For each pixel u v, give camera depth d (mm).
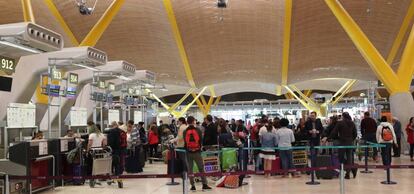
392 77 19391
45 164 10969
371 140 15781
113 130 12797
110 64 16906
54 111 16562
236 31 30859
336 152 13234
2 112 12859
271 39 31375
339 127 12172
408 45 19344
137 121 22594
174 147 12031
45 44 9945
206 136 12516
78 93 17219
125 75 17750
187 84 42625
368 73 37469
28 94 13492
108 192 10523
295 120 44750
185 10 28828
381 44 30547
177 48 33438
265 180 11953
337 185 10844
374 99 27031
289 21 28000
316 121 15438
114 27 30750
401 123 19156
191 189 10484
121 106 20953
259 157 13305
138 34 31656
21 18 30562
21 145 10094
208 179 12328
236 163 12227
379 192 9719
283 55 33031
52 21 30344
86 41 23266
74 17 29859
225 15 29281
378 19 28234
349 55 32531
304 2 26250
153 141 18594
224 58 35250
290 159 12617
